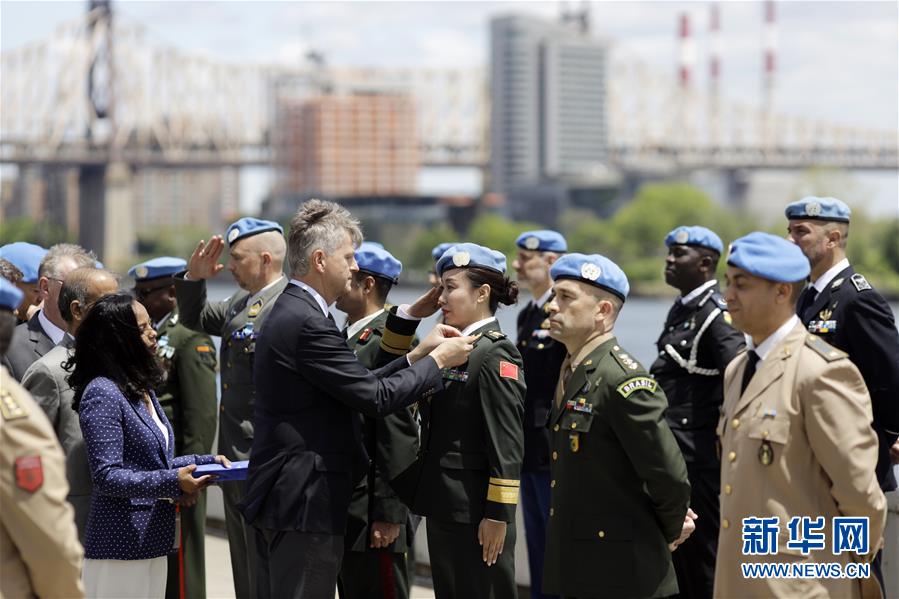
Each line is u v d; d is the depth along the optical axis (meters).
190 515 7.00
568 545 5.15
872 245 85.00
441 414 5.49
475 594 5.41
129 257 155.50
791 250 4.53
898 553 6.19
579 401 5.15
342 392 4.97
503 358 5.43
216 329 7.16
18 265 6.75
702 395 6.64
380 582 5.99
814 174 95.69
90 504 5.60
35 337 6.14
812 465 4.40
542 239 7.81
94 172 156.00
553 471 5.30
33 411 4.00
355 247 5.24
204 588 7.11
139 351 5.25
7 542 4.00
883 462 5.82
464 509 5.41
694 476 6.58
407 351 5.80
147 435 5.20
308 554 4.99
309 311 5.06
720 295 6.79
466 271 5.49
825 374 4.35
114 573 5.15
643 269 113.56
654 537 5.13
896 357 5.77
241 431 6.53
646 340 52.09
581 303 5.22
